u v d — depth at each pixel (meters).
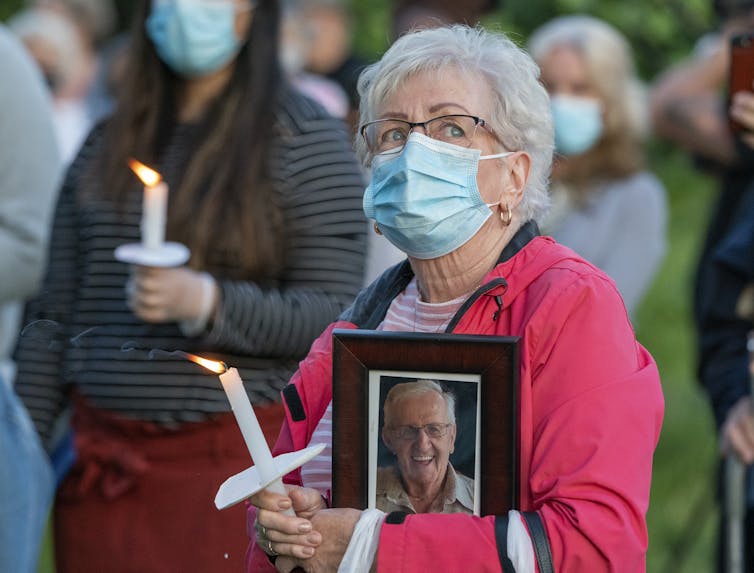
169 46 9.95
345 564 6.36
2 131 10.61
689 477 20.56
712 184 31.75
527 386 6.46
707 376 11.42
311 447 6.30
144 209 9.80
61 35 18.91
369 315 7.24
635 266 14.43
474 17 13.95
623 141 14.55
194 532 9.28
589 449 6.28
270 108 9.83
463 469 6.43
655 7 30.69
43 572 15.23
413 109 6.78
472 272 6.89
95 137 10.42
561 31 14.70
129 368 9.55
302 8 18.22
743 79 10.53
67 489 9.77
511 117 6.80
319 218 9.70
